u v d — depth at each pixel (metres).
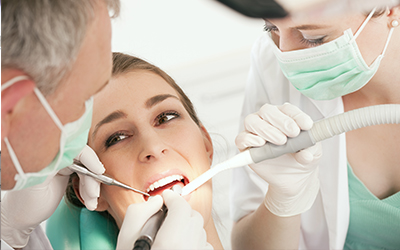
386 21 1.01
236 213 1.61
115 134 1.29
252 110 1.62
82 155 1.11
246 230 1.49
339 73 1.11
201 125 1.50
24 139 0.67
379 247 1.42
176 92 1.43
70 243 1.50
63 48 0.62
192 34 1.71
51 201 1.20
